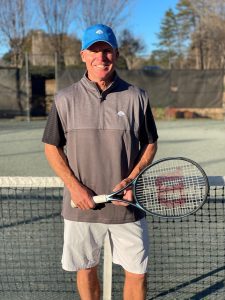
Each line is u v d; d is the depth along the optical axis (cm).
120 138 243
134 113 246
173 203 254
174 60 3262
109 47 240
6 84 1717
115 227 255
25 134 1306
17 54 2550
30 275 351
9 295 319
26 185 291
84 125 243
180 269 358
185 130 1416
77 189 241
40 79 1927
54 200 527
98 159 245
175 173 257
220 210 466
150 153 254
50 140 249
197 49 3116
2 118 1738
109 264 290
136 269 259
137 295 265
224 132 1352
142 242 258
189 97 1758
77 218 252
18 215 481
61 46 2577
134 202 250
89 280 269
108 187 247
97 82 247
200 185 254
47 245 406
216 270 356
